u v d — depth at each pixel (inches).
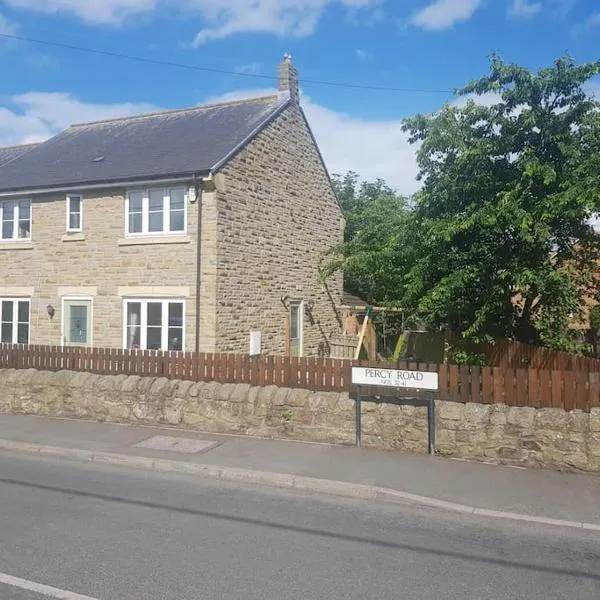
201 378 443.5
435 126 468.4
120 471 348.2
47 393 485.4
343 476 322.0
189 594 190.7
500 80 460.8
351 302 920.9
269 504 289.7
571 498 293.4
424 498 291.4
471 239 464.4
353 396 394.9
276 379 419.5
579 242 479.2
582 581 207.8
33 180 696.4
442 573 211.9
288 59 772.0
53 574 204.4
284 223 741.3
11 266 714.2
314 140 817.5
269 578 204.2
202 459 354.9
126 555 221.9
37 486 313.3
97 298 666.2
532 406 351.3
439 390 370.9
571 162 432.5
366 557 225.0
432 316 484.4
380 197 1119.0
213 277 613.3
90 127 872.3
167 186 637.9
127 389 454.6
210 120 773.9
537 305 484.7
